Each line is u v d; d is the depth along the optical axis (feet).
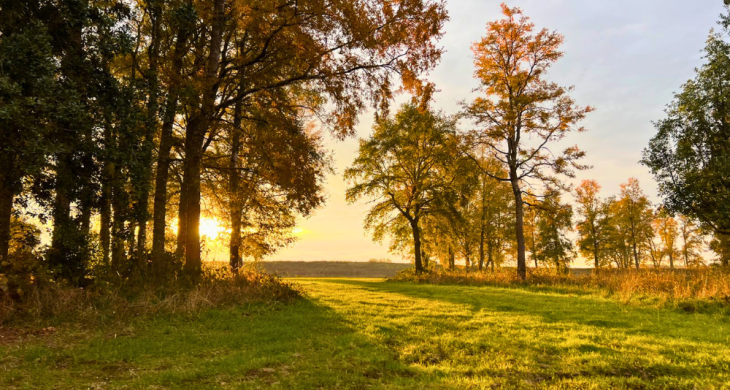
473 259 127.54
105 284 32.22
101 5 37.37
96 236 35.37
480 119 74.38
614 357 21.90
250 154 50.06
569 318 33.99
